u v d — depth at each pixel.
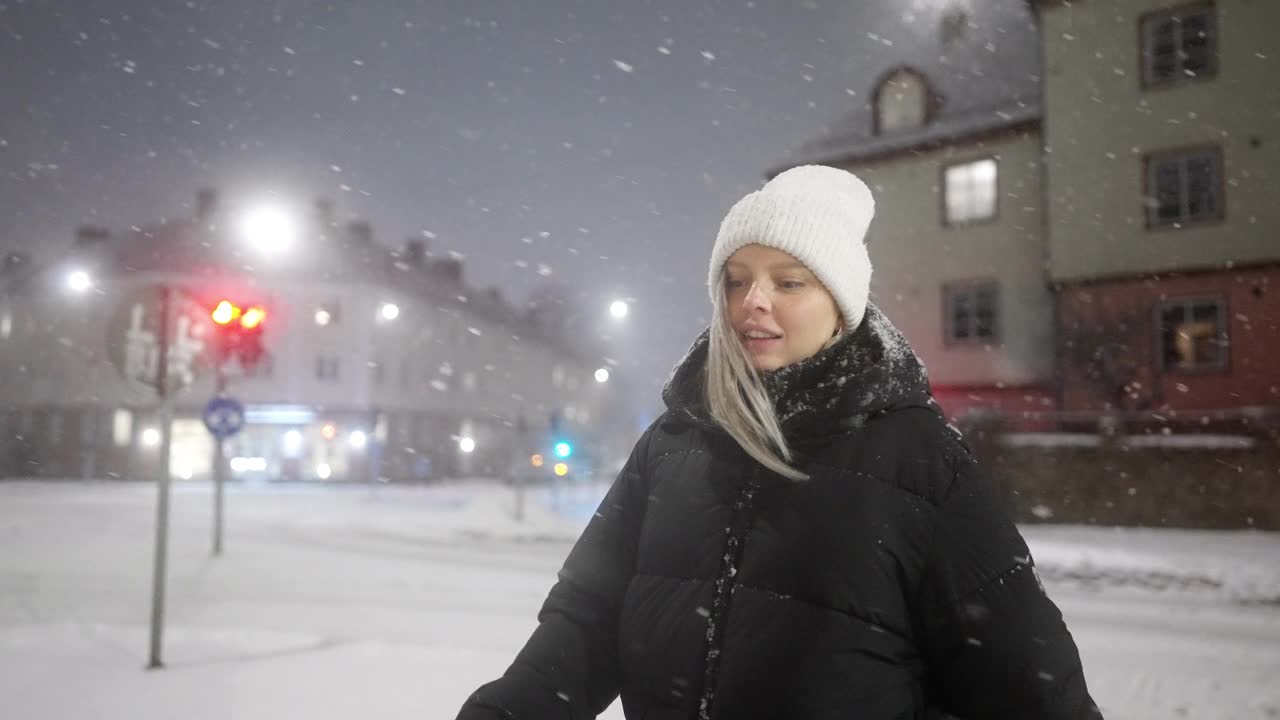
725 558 1.57
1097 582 13.76
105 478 48.81
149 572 14.18
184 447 48.56
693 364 1.88
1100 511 18.64
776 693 1.47
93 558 15.95
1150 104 23.19
